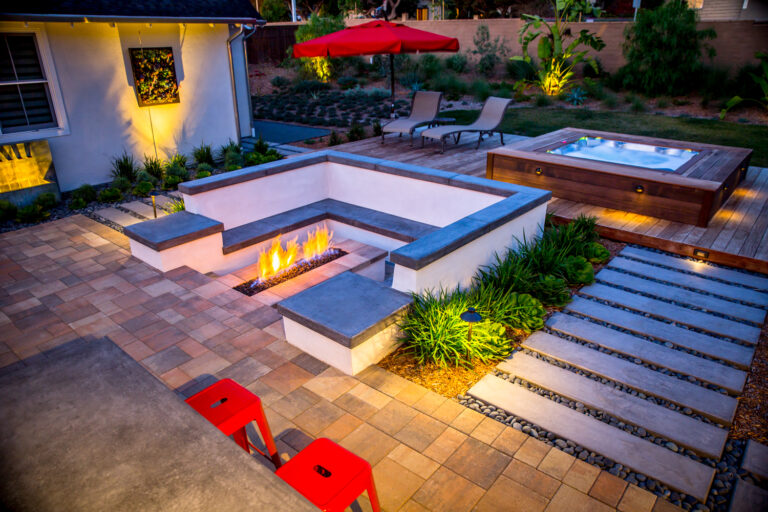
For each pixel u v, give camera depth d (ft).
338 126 43.57
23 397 6.50
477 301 14.33
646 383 12.03
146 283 16.60
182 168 29.14
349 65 68.03
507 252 16.99
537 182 24.49
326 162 22.89
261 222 20.76
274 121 46.26
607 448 10.08
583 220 19.86
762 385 12.01
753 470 9.61
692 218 20.15
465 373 12.34
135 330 13.98
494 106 34.76
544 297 15.62
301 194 22.36
